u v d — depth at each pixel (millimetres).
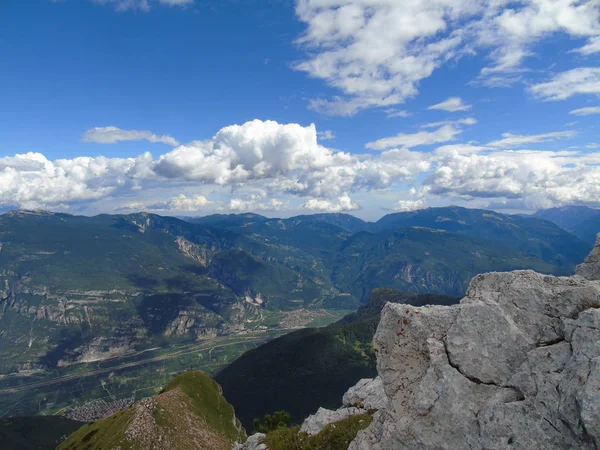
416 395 14164
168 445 98500
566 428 10930
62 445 110312
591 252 19547
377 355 16250
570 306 13266
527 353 13039
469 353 13867
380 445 14359
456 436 12930
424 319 15578
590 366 10797
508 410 12062
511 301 14508
